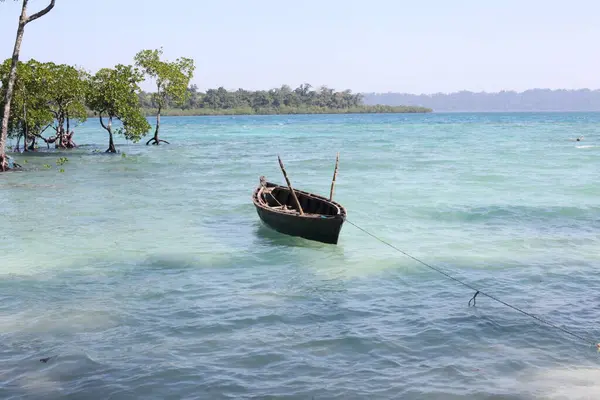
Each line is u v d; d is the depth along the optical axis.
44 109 48.09
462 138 65.38
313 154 45.72
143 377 8.23
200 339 9.57
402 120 152.38
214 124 124.69
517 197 23.38
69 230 18.09
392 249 15.58
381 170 33.59
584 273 13.19
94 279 12.99
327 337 9.62
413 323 10.24
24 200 23.91
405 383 8.05
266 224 17.92
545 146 50.50
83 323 10.30
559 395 7.71
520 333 9.78
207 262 14.42
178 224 19.03
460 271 13.48
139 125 47.03
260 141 64.06
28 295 11.87
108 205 22.69
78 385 8.02
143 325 10.21
